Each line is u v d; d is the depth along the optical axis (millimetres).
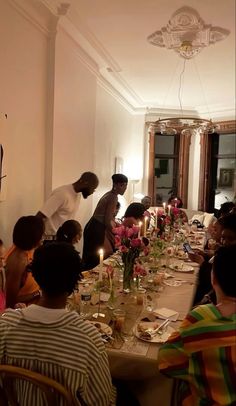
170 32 3811
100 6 3297
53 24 3512
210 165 8094
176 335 1299
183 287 2605
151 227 3836
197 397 1235
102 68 5066
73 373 1155
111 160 6430
